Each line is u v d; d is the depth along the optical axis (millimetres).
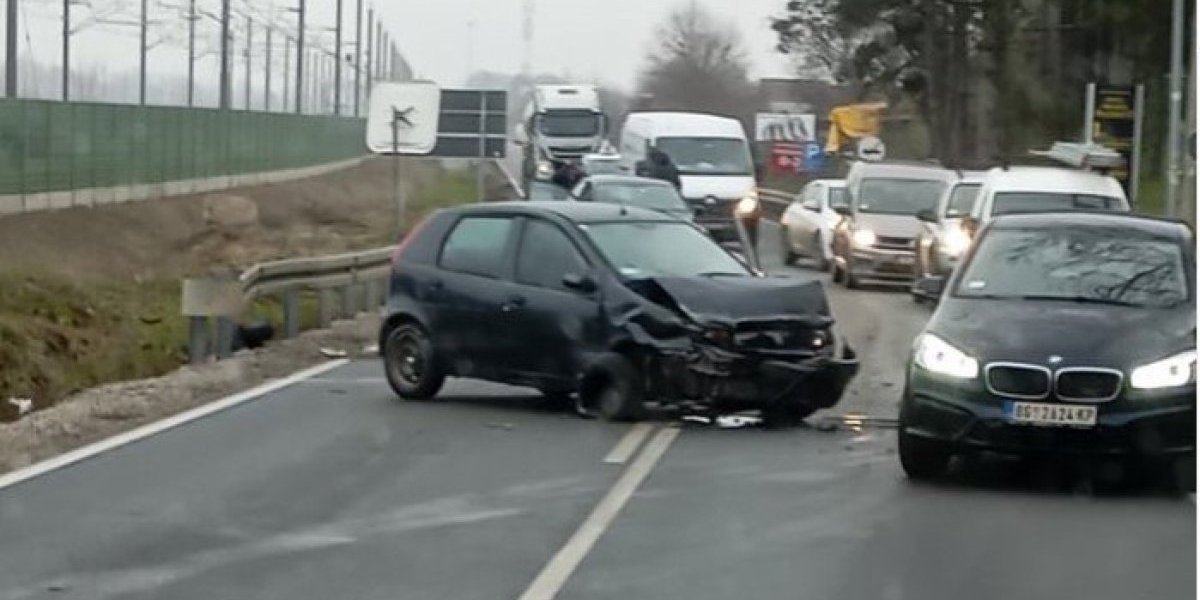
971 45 68562
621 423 16500
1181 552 11227
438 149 51688
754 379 15953
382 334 18438
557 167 47875
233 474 13805
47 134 42812
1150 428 12734
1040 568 10734
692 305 16078
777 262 44125
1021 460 14594
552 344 16875
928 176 36688
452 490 13141
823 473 13984
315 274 25469
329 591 10000
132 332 27359
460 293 17672
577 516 12195
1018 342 13000
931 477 13594
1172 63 43125
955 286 14203
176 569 10547
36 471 13922
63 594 9914
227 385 19625
